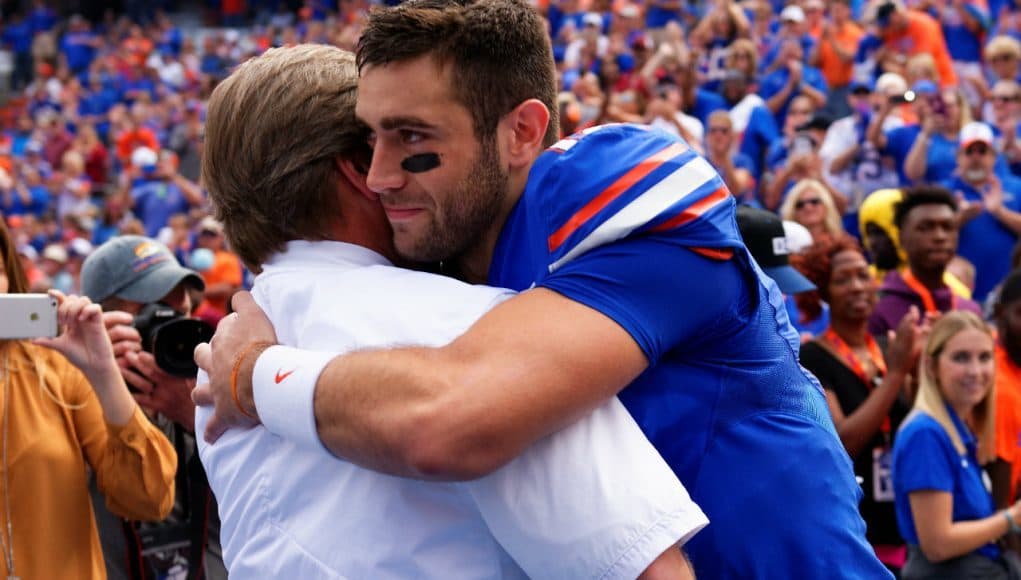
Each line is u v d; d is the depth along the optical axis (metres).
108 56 20.05
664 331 1.20
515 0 1.31
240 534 1.36
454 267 1.45
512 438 1.12
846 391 3.40
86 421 2.36
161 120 16.19
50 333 1.86
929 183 6.80
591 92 8.95
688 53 9.77
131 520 2.45
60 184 14.41
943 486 3.08
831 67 9.11
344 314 1.27
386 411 1.14
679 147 1.26
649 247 1.21
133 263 2.78
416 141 1.27
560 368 1.13
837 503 1.33
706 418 1.28
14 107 19.12
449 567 1.22
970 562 3.09
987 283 6.05
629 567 1.14
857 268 3.52
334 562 1.24
